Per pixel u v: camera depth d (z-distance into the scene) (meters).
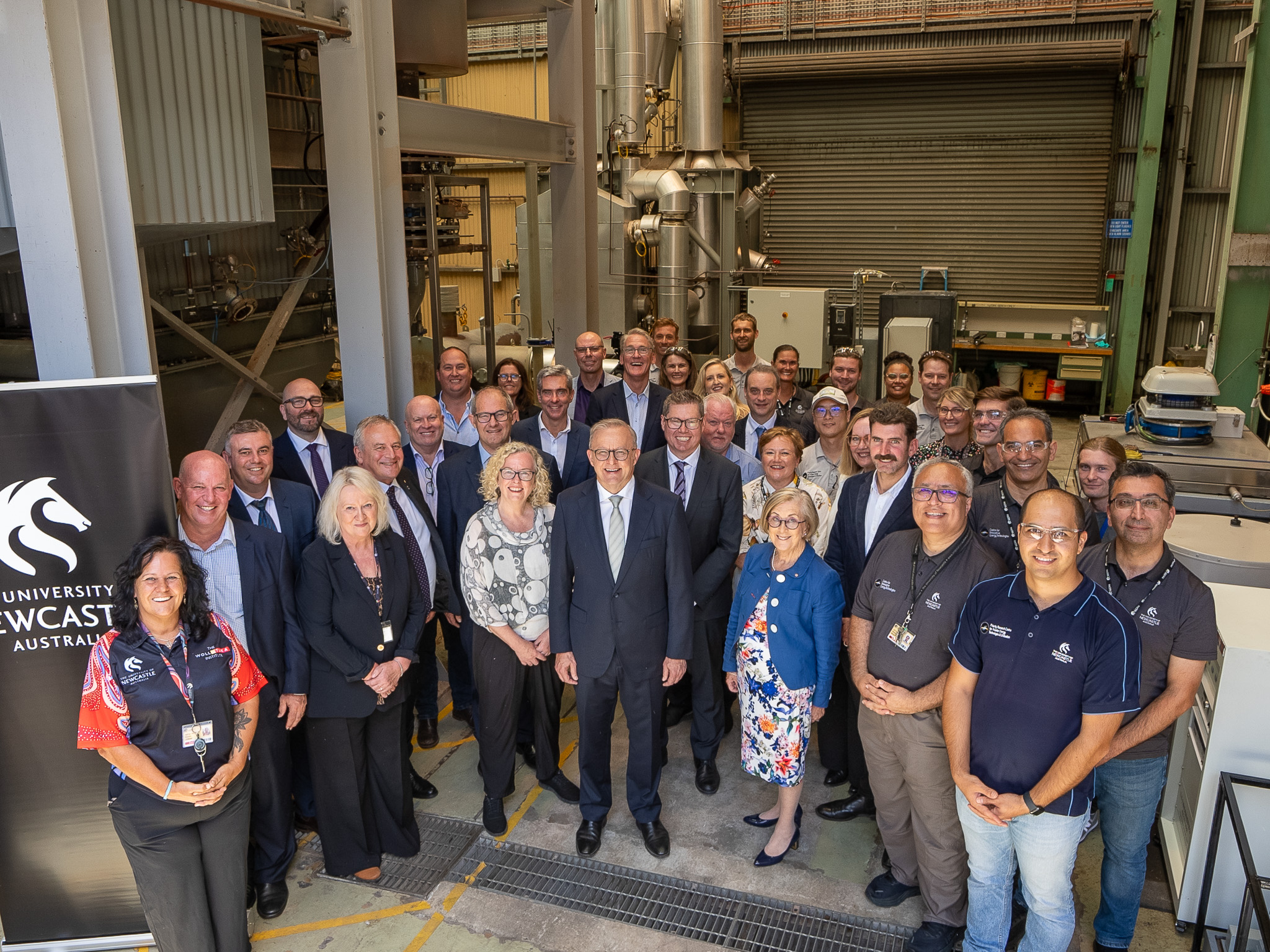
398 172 4.88
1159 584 2.87
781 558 3.41
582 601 3.50
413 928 3.31
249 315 6.95
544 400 4.54
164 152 4.05
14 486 2.82
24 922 3.15
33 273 3.21
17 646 2.91
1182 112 11.09
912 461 4.09
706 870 3.58
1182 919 3.26
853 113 12.87
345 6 4.50
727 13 12.77
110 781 2.78
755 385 4.93
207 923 2.92
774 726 3.46
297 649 3.31
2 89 3.07
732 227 11.36
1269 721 3.04
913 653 3.01
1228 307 8.07
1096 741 2.49
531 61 13.69
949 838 3.04
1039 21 11.73
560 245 7.05
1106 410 12.05
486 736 3.72
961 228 12.80
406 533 3.75
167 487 2.90
